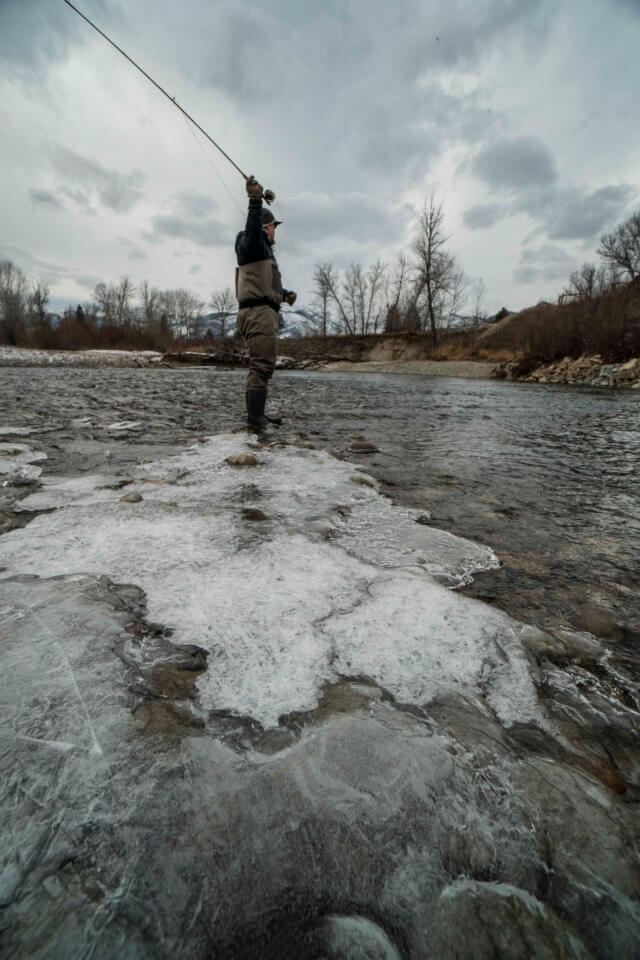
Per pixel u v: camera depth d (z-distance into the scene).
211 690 0.87
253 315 4.18
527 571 1.55
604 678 1.02
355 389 11.28
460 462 3.32
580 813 0.66
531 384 17.44
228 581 1.31
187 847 0.57
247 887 0.54
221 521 1.81
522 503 2.35
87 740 0.72
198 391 8.43
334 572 1.41
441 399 9.23
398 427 5.02
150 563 1.40
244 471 2.67
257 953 0.49
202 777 0.67
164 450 3.21
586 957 0.51
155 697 0.83
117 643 0.97
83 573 1.31
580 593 1.41
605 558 1.69
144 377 13.66
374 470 2.93
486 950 0.51
